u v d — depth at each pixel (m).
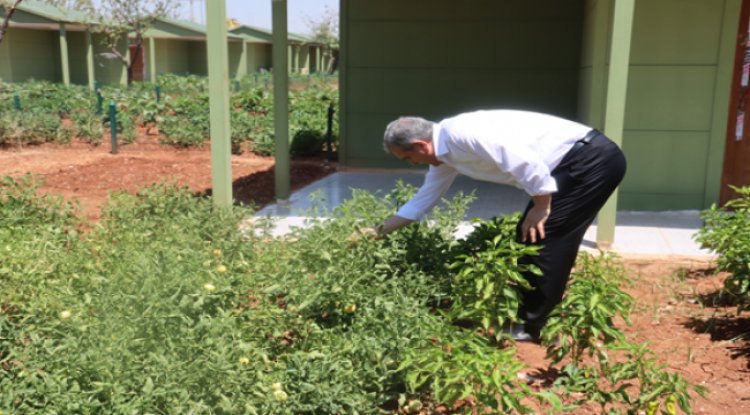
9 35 29.44
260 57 52.09
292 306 3.39
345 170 10.16
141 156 11.52
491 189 8.55
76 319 3.05
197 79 32.47
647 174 7.25
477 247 4.09
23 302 3.63
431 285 4.02
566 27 9.43
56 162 10.70
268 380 2.88
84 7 28.28
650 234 6.36
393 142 3.62
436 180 3.98
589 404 3.32
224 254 3.97
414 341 3.15
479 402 2.87
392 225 4.04
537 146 3.60
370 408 3.02
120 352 2.71
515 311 3.56
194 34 38.75
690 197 7.24
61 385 2.56
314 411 2.91
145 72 39.56
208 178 9.36
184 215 4.84
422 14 9.66
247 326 3.22
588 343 3.44
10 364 3.10
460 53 9.70
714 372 3.66
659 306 4.61
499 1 9.49
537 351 3.86
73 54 33.03
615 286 3.60
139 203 5.35
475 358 2.83
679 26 6.91
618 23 5.42
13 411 2.52
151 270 3.11
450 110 9.88
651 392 2.96
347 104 10.04
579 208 3.64
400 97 9.92
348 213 4.02
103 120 13.95
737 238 4.26
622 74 5.48
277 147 7.79
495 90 9.74
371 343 3.06
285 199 7.90
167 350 2.78
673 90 7.04
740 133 7.01
